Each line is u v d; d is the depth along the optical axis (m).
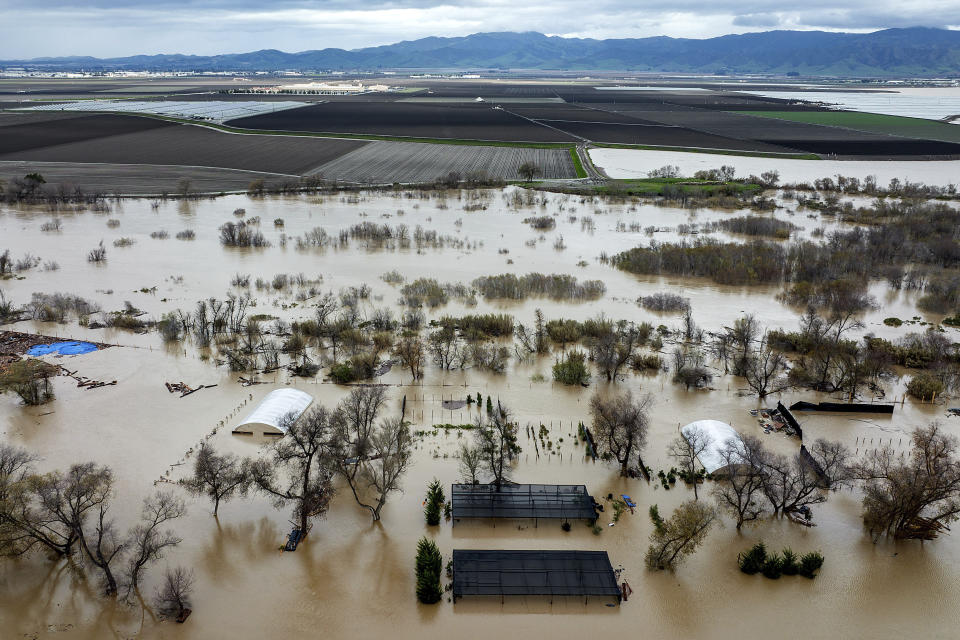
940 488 66.12
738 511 68.44
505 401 92.06
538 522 68.00
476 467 75.12
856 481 74.81
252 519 67.88
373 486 73.50
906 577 61.62
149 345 108.19
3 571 60.53
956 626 56.34
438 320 120.44
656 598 58.97
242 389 93.94
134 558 61.62
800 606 58.31
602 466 77.69
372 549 64.38
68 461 75.75
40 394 90.44
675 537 61.41
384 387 95.44
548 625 56.09
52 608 56.78
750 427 86.06
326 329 112.88
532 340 112.00
